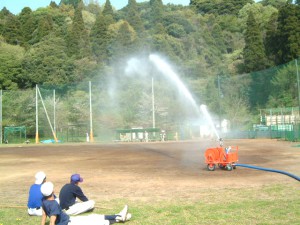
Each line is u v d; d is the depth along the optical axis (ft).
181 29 291.17
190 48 271.49
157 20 320.70
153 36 258.37
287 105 163.43
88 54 266.36
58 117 189.78
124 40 262.88
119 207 30.17
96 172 53.52
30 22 321.73
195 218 25.93
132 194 35.78
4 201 34.50
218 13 397.80
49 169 59.06
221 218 25.67
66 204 28.55
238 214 26.61
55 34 293.02
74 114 196.65
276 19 245.04
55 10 362.33
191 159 67.92
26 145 142.72
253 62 240.32
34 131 191.62
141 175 48.73
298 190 34.50
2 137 184.44
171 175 47.83
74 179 29.22
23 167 63.21
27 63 248.93
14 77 251.60
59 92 220.64
